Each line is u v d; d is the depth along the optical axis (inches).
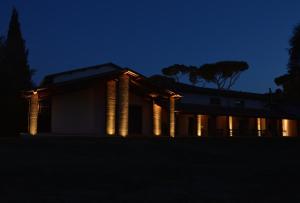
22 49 1723.7
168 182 515.2
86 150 716.7
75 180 490.6
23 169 524.1
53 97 1200.8
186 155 754.8
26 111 1478.8
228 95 1834.4
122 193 453.1
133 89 1249.4
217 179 551.8
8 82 1489.9
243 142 985.5
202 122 1691.7
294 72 1540.4
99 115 1152.2
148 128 1293.1
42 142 757.3
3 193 423.2
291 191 512.4
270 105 2025.1
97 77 1107.9
